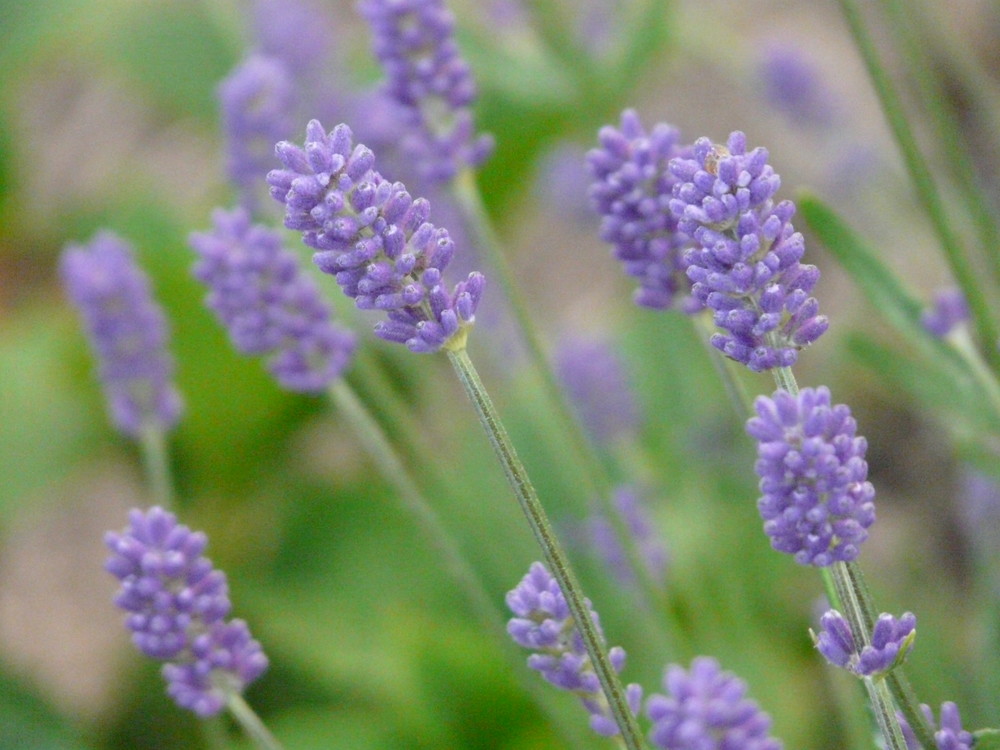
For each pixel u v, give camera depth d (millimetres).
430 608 934
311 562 1013
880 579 937
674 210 556
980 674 713
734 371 618
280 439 1125
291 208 557
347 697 920
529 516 548
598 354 909
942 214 657
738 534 937
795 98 1127
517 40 998
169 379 763
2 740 839
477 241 714
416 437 788
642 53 970
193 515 1127
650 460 971
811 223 692
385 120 827
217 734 720
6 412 1113
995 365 661
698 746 528
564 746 772
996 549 720
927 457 1051
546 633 568
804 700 865
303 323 682
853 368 1083
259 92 788
